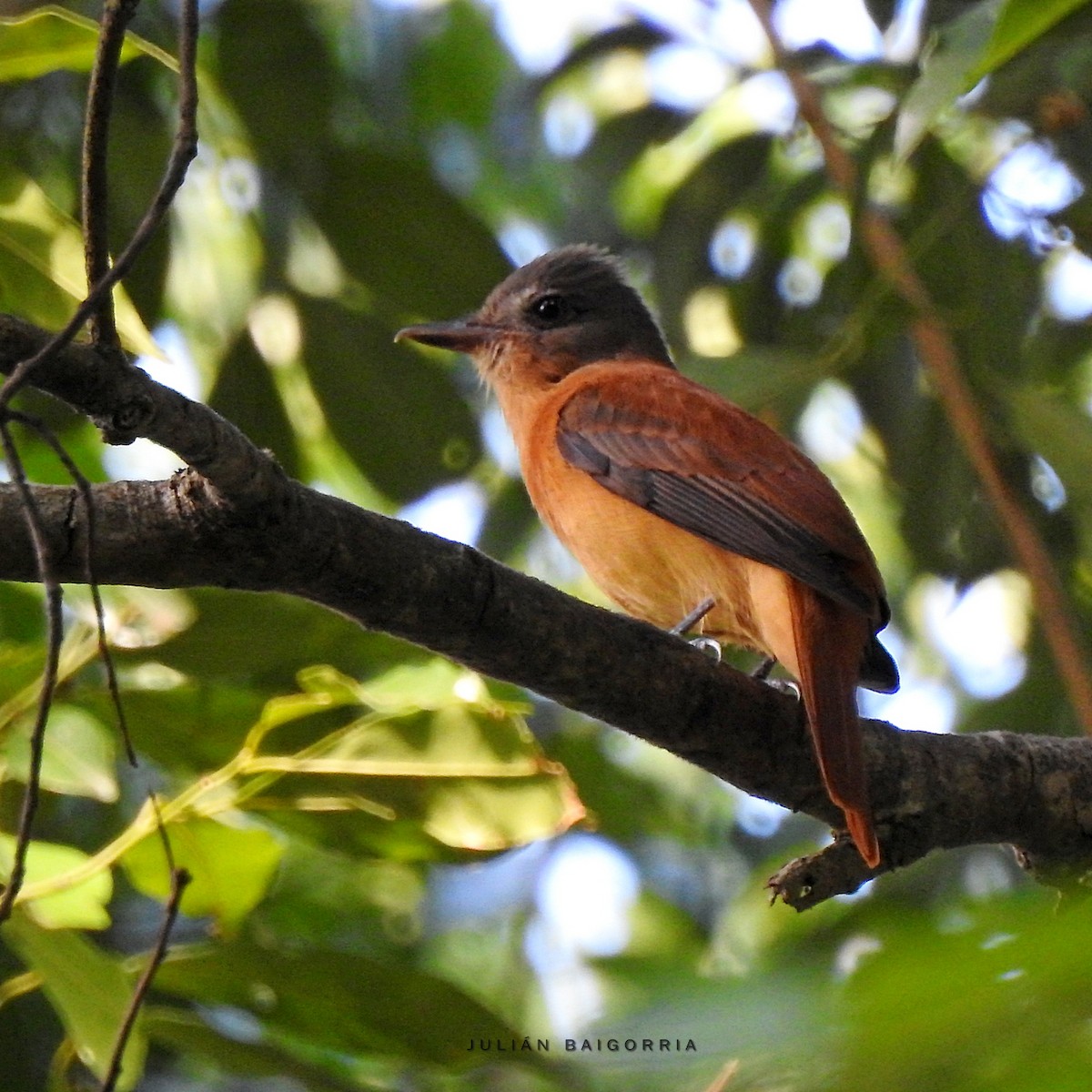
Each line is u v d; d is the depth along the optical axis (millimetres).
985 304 11031
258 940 7914
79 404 5594
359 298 11516
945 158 11227
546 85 14031
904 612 13391
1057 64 11125
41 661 7633
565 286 11727
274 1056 7551
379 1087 7727
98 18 11102
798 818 13656
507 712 7402
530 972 13500
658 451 9578
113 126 10602
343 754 7379
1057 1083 2420
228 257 12641
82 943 6785
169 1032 7473
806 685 7953
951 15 11383
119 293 6480
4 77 7309
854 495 14383
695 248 12969
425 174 10750
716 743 7789
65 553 6203
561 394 10367
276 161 10781
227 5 10914
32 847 7418
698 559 9336
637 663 7418
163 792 9719
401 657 8180
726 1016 2916
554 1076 7395
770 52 12141
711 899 13984
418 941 12492
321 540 6449
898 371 11914
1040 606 9359
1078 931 2590
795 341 12141
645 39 13758
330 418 10898
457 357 13898
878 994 2609
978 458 9688
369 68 15133
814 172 12688
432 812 7414
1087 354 12602
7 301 7234
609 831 11758
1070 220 11234
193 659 7762
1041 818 8367
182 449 5855
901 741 8227
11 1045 8727
